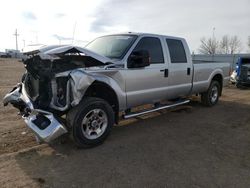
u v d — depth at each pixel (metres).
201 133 5.49
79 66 4.49
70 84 4.14
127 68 4.97
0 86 11.68
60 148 4.43
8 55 76.69
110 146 4.60
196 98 9.10
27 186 3.26
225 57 26.89
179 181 3.47
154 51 5.67
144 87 5.38
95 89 4.65
